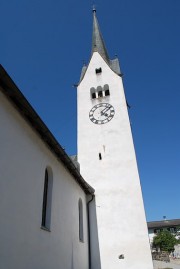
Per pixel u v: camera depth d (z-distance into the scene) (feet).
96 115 83.76
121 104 83.41
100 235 62.64
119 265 58.49
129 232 61.82
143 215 63.21
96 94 89.15
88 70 96.07
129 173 70.03
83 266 52.39
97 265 58.85
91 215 65.67
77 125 83.82
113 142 76.69
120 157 73.41
